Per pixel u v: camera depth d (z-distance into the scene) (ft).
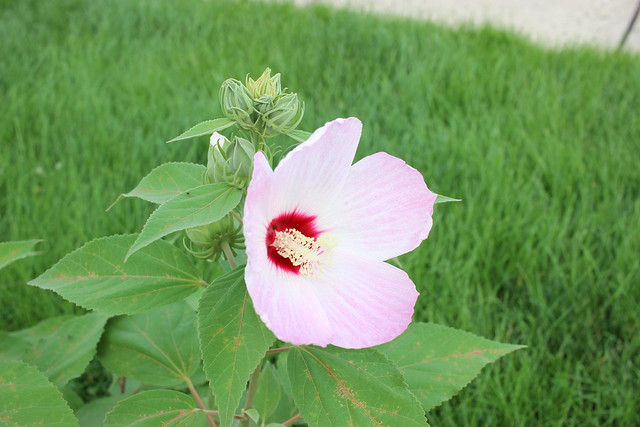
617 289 3.35
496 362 2.96
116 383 2.68
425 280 3.36
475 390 2.94
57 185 3.99
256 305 1.25
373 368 1.62
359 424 1.57
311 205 1.48
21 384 1.84
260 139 1.55
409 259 3.41
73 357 2.20
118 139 4.37
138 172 3.97
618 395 2.90
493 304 3.34
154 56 5.40
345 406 1.58
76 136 4.46
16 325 3.20
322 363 1.63
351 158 1.44
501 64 5.54
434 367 2.00
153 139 4.31
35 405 1.84
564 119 4.81
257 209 1.30
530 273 3.46
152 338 2.21
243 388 1.38
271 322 1.27
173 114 4.56
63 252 3.43
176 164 1.73
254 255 1.26
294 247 1.42
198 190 1.43
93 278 1.73
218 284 1.49
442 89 5.15
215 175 1.50
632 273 3.37
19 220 3.62
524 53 5.91
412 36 5.88
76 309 3.22
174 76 5.14
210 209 1.40
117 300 1.71
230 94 1.50
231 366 1.40
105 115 4.55
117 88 4.93
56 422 1.84
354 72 5.32
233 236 1.65
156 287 1.75
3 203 3.85
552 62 5.84
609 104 5.16
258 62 5.30
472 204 3.73
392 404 1.57
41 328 2.73
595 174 4.27
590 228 3.80
